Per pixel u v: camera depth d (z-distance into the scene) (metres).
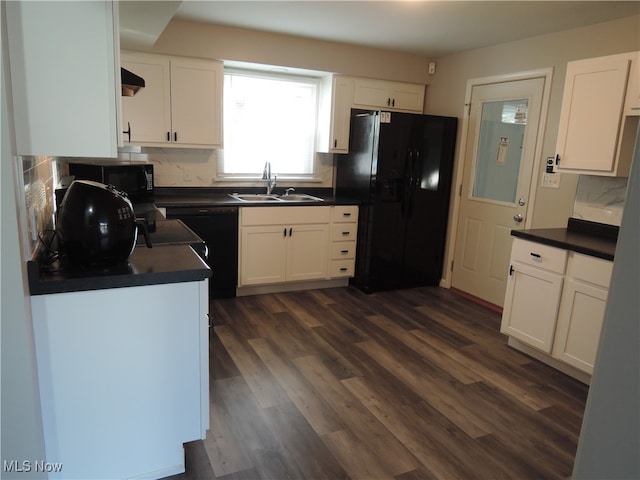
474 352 3.08
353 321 3.56
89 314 1.53
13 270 1.30
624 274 0.49
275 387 2.52
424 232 4.43
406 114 4.07
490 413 2.35
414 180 4.25
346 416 2.27
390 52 4.41
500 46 3.91
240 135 4.31
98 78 1.43
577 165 2.92
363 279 4.33
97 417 1.61
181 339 1.69
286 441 2.05
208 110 3.84
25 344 1.35
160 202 3.60
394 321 3.60
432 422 2.25
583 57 3.30
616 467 0.52
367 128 4.14
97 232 1.58
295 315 3.63
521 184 3.79
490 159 4.07
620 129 2.68
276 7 3.15
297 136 4.56
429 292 4.42
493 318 3.77
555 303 2.77
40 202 1.84
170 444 1.76
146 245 1.98
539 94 3.61
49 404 1.53
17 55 1.34
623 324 0.50
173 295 1.64
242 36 3.82
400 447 2.04
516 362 2.96
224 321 3.44
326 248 4.24
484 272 4.17
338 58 4.20
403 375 2.71
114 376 1.61
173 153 4.06
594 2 2.77
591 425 0.54
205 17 3.47
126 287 1.56
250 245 3.91
